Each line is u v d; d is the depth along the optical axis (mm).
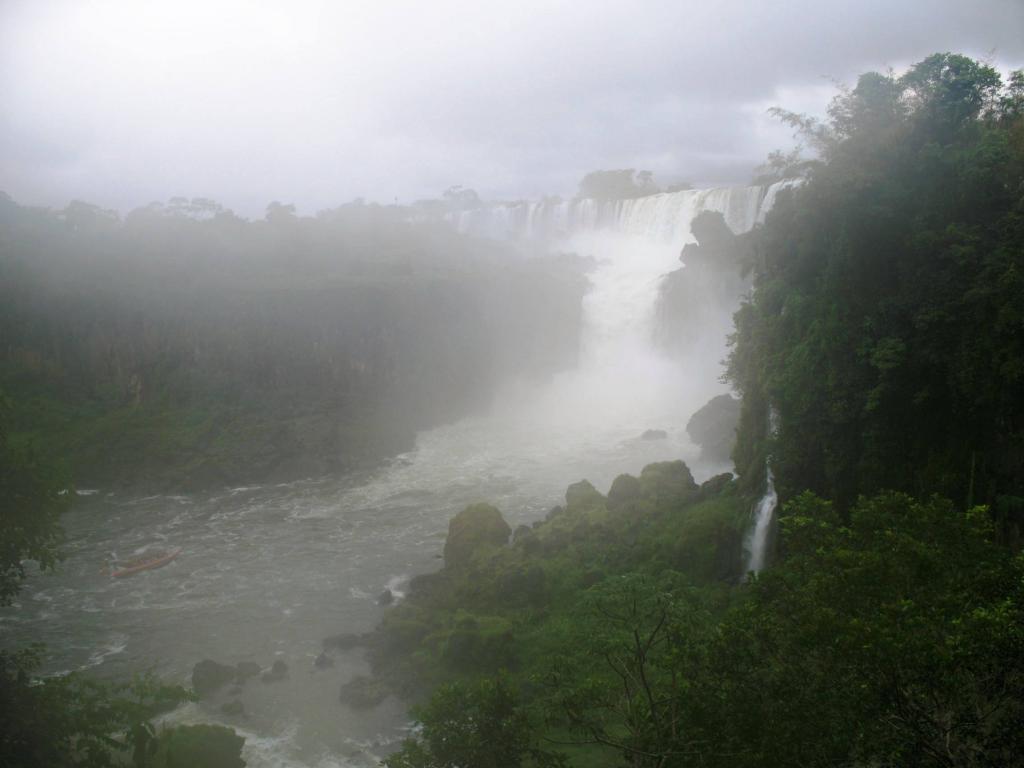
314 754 26016
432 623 34156
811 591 14531
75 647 34094
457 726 17500
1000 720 11422
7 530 18516
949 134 30031
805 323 31219
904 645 11758
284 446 61719
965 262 26078
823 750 12469
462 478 57500
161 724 27609
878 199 28547
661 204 94938
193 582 40719
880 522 16562
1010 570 13766
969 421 26203
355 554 44125
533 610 33688
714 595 31578
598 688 17453
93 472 58125
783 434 31688
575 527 40594
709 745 13695
